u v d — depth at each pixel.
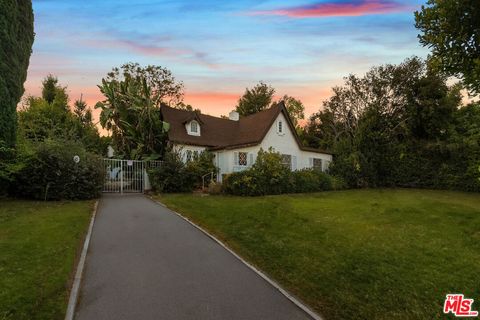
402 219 9.55
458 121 25.44
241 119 27.22
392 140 25.02
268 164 17.20
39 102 28.52
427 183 22.59
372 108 26.70
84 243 6.87
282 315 3.98
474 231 8.00
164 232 8.06
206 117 25.23
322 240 7.19
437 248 6.56
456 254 6.18
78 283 4.77
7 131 11.78
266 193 16.58
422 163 23.00
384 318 3.94
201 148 21.36
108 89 21.28
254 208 11.00
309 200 14.00
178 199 13.50
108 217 9.69
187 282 4.97
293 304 4.30
